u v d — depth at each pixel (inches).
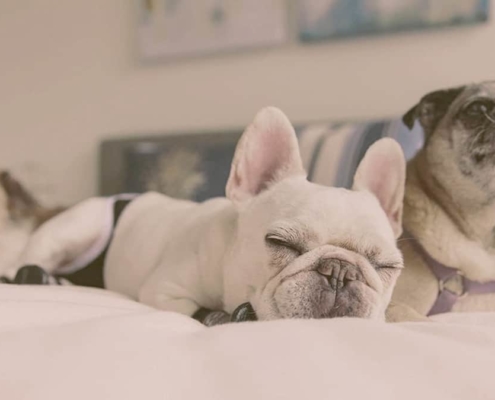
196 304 34.8
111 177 81.6
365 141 45.8
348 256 28.0
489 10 66.7
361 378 17.4
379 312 28.6
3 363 18.3
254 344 19.7
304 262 27.8
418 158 38.0
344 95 74.3
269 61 78.2
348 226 28.8
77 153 90.2
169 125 84.5
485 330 22.0
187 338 21.1
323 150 48.3
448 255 35.1
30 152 92.9
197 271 34.5
